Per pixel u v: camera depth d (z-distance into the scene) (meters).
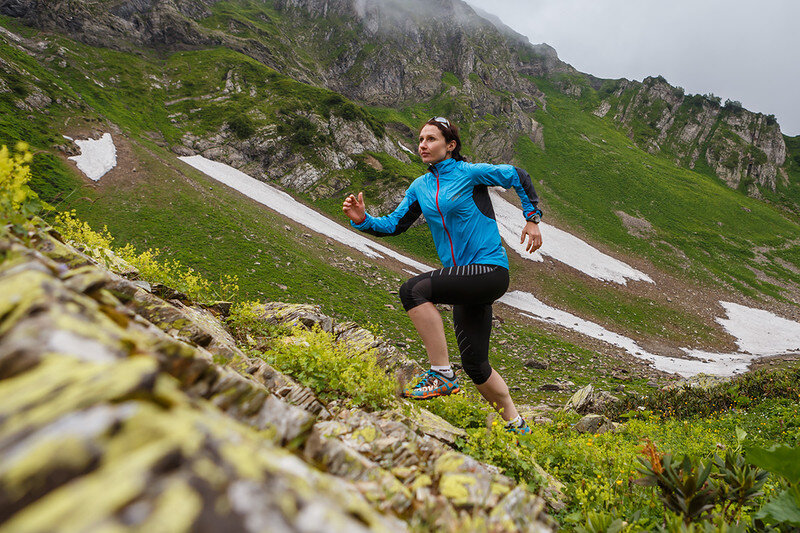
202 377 1.46
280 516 0.64
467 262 3.79
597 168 128.00
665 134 171.25
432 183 3.89
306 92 108.25
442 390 3.87
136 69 99.19
